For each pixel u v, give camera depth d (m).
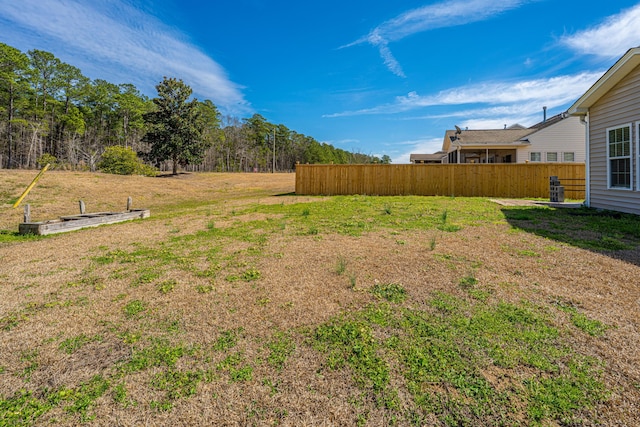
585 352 1.90
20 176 13.43
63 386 1.72
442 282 3.08
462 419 1.45
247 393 1.65
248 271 3.57
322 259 3.94
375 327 2.28
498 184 11.97
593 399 1.53
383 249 4.31
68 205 10.95
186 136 25.12
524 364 1.81
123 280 3.38
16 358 1.98
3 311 2.65
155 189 15.53
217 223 6.77
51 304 2.79
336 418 1.48
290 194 14.28
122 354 2.02
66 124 36.41
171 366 1.89
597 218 6.21
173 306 2.72
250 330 2.29
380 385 1.68
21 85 32.00
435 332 2.18
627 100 6.74
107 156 20.84
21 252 4.61
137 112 41.19
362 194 13.12
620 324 2.22
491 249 4.19
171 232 5.95
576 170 11.44
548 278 3.12
